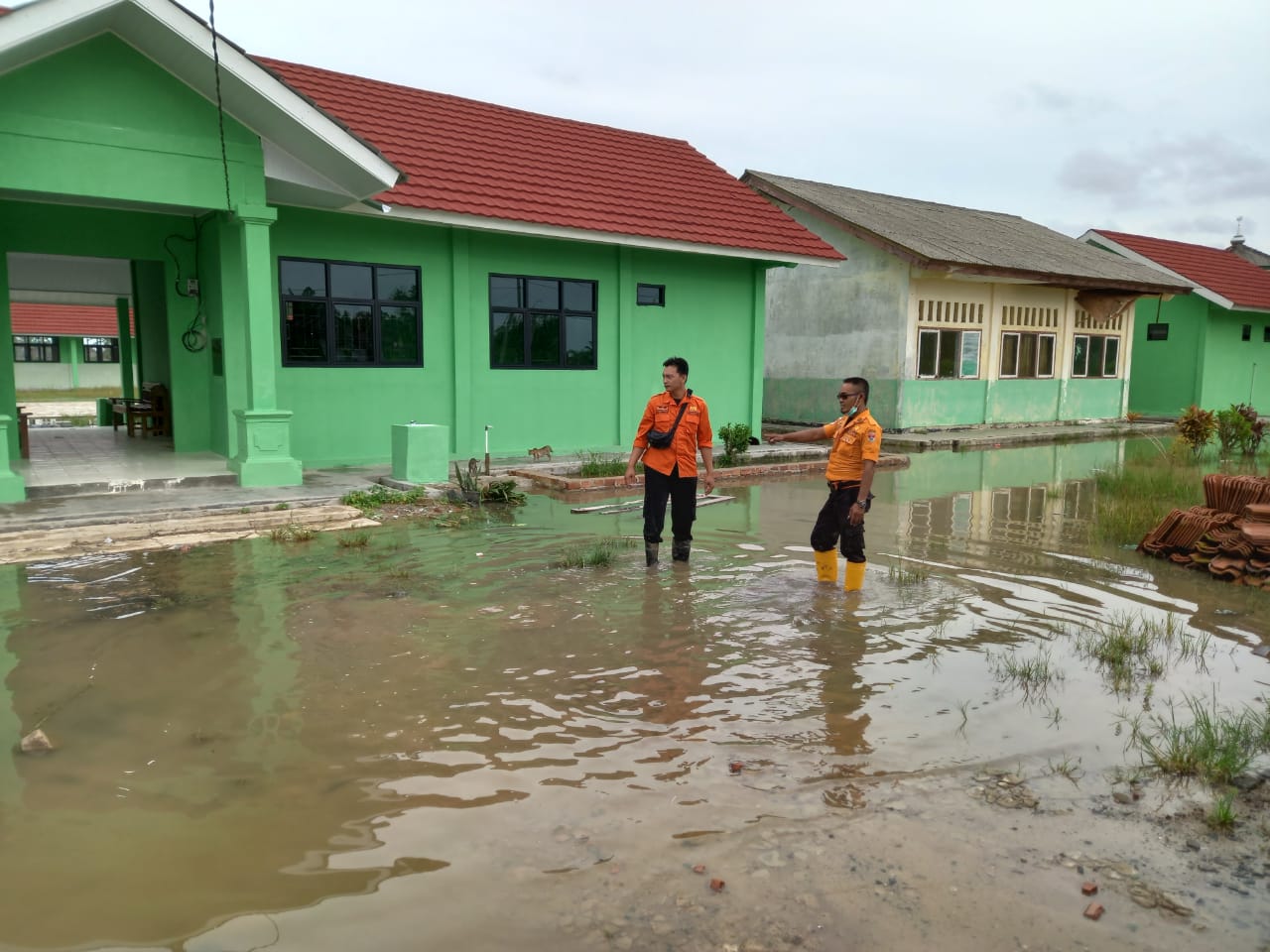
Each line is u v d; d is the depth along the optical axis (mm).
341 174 10492
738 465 14211
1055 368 24219
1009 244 24016
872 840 3357
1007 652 5488
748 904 2939
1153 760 4062
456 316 13141
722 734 4254
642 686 4820
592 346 14828
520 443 14172
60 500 9086
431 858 3182
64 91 8828
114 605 6098
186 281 12094
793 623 5996
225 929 2777
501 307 13742
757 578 7188
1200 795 3771
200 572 7016
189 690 4648
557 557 7746
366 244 12320
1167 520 8250
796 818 3504
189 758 3910
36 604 6090
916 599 6645
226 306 11250
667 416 7434
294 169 10430
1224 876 3184
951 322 21406
